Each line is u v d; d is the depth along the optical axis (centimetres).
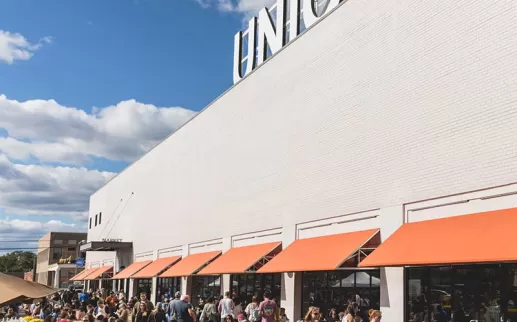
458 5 1525
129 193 5128
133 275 4128
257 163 2622
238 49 3306
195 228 3375
